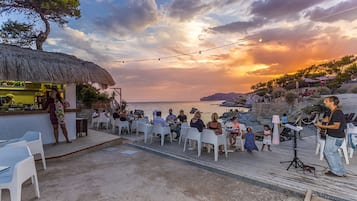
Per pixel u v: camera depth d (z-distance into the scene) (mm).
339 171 3479
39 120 5633
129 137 7145
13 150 2854
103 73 6492
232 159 4531
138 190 3127
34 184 2846
